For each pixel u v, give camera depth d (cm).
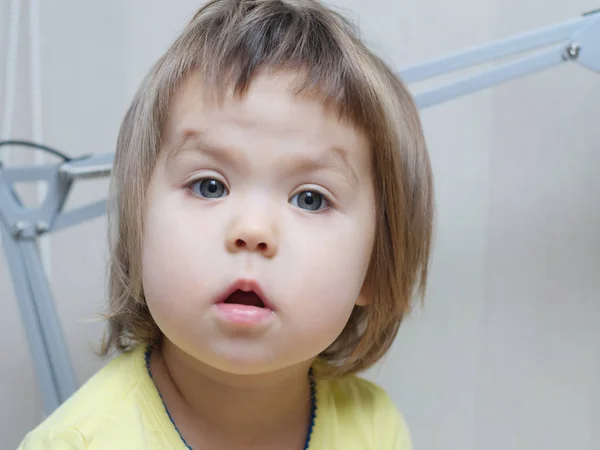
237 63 44
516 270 81
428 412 83
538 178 80
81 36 79
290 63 45
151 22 80
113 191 54
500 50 61
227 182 44
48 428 46
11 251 64
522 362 82
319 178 44
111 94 80
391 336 59
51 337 64
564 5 78
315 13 50
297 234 43
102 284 81
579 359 82
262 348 42
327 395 59
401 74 61
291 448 55
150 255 44
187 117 44
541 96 79
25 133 79
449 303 82
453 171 80
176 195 45
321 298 44
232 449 52
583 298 81
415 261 56
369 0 79
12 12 76
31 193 81
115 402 48
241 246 42
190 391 51
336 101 45
